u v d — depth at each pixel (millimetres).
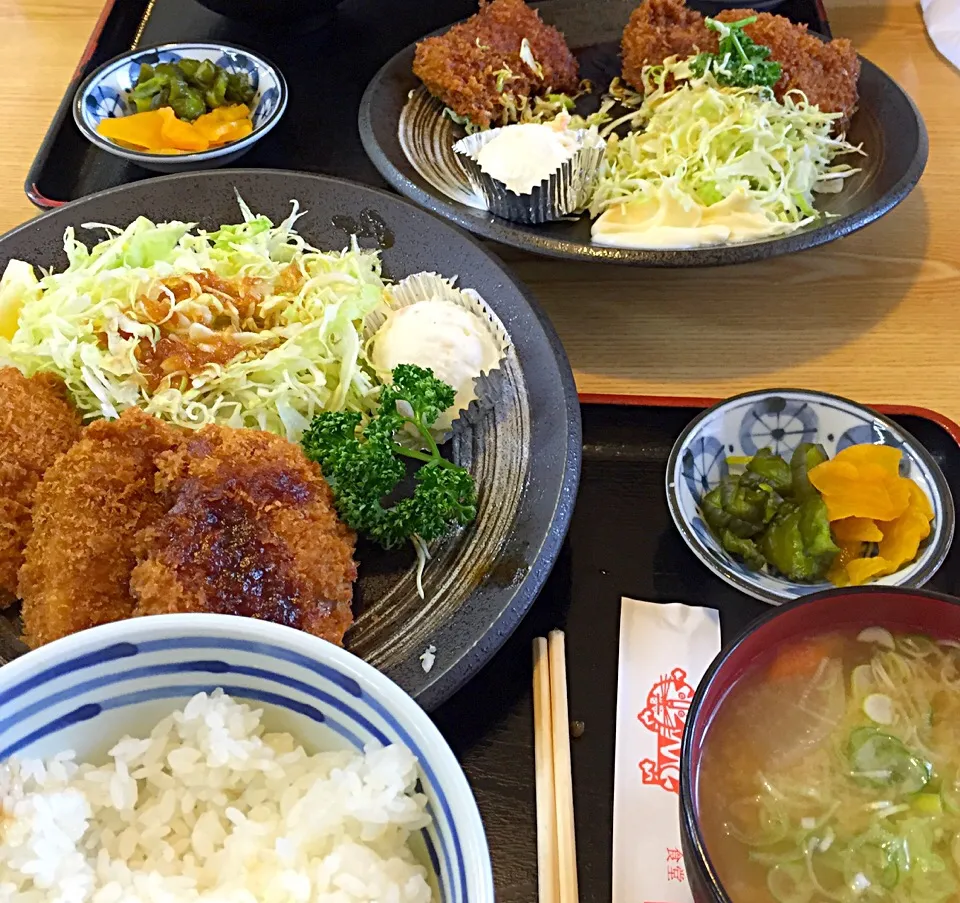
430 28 528
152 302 341
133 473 275
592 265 399
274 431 331
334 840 204
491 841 248
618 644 282
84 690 200
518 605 263
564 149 393
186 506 260
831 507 292
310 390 335
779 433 320
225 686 210
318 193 379
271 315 353
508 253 405
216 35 523
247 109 463
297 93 482
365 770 202
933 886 209
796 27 462
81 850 203
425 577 283
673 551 303
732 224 390
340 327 343
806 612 231
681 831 207
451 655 253
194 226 379
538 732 261
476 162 397
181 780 208
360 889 195
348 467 284
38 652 192
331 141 456
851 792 222
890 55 496
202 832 205
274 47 514
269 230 370
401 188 394
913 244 402
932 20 508
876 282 389
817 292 386
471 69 456
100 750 210
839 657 237
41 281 358
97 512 266
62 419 309
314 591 260
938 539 289
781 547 294
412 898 195
